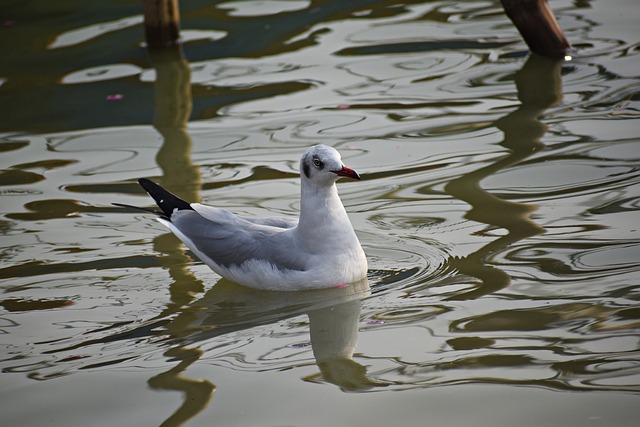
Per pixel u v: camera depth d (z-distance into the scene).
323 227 9.80
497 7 19.25
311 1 20.23
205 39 18.55
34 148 14.18
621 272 9.37
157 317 9.42
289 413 7.46
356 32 18.42
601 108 13.89
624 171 11.75
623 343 8.05
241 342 8.79
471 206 11.31
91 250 10.93
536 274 9.53
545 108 14.15
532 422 7.09
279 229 10.23
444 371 7.91
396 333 8.67
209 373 8.21
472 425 7.10
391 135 13.70
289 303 9.63
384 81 15.91
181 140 14.11
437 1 19.92
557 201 11.18
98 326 9.26
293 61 17.16
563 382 7.57
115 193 12.41
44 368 8.48
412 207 11.45
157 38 18.20
